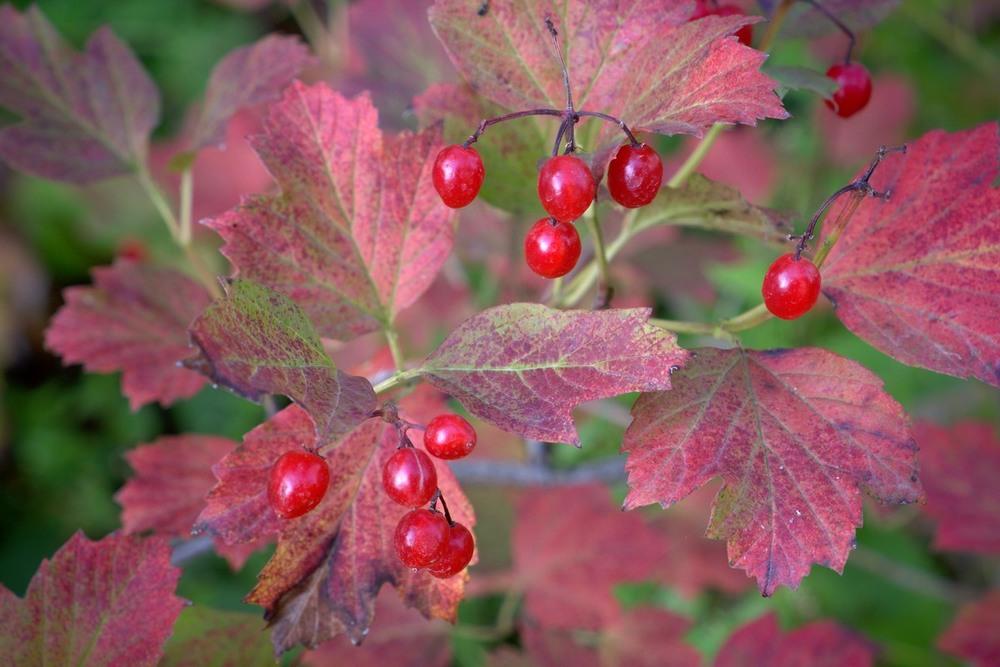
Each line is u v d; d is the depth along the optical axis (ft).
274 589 1.02
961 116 2.23
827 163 2.01
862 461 1.00
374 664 1.28
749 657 1.33
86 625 1.07
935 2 2.16
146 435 2.37
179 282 1.34
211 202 1.69
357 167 1.07
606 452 1.73
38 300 2.68
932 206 1.05
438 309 1.63
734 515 0.99
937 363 1.03
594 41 1.07
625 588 1.88
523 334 0.99
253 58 1.27
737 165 1.96
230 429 2.25
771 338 1.99
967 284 1.04
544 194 0.97
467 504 1.03
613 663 1.35
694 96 0.99
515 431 0.98
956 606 1.84
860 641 1.33
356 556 1.03
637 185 1.00
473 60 1.07
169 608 1.08
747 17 1.01
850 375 1.02
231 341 0.93
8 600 1.06
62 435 2.42
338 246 1.08
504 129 1.14
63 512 2.34
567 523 1.38
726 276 1.92
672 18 1.06
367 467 1.04
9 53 1.29
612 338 0.98
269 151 1.06
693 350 1.04
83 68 1.31
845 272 1.07
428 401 1.12
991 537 1.34
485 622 1.63
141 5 2.72
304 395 0.94
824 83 1.11
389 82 1.44
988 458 1.38
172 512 1.24
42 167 1.29
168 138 2.57
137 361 1.32
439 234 1.09
